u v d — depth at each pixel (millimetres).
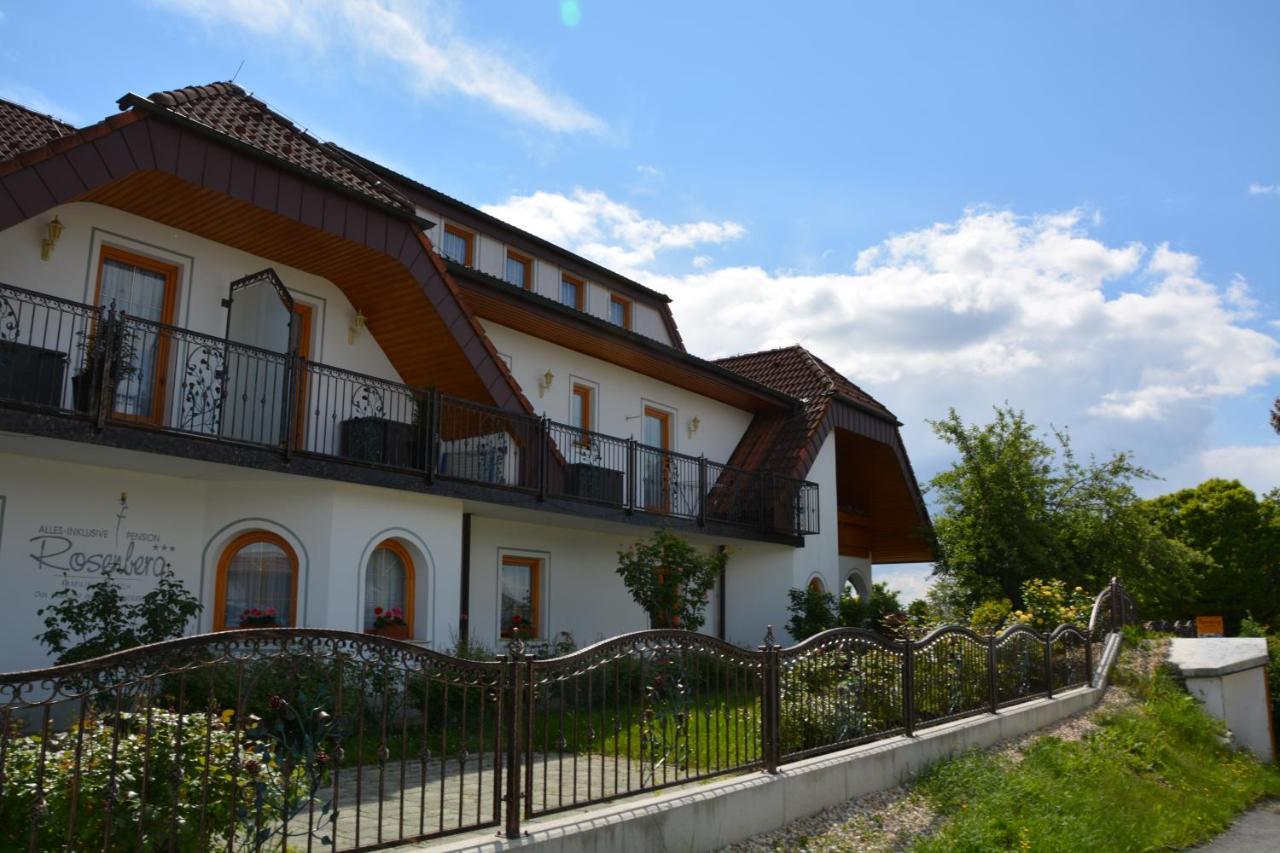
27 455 10336
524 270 21344
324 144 13984
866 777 8617
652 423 20859
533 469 14930
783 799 7559
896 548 28312
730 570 22234
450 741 9453
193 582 11867
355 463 12195
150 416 11734
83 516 10852
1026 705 12344
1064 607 17531
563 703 6219
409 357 14570
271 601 12258
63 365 9961
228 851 4574
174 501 11773
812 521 22156
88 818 4301
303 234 12242
